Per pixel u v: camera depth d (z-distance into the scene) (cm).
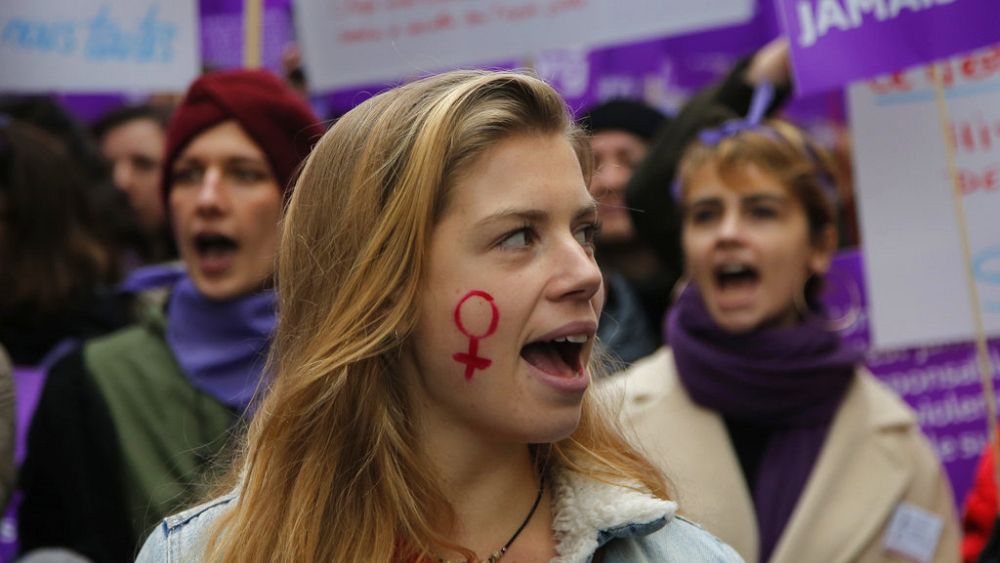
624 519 169
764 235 325
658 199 399
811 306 344
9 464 261
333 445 174
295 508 172
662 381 332
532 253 166
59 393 310
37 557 255
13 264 380
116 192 472
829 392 320
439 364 168
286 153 318
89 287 393
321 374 170
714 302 329
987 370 324
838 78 341
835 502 308
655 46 520
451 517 172
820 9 344
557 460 180
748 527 304
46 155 390
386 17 410
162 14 408
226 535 176
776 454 315
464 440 174
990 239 367
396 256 167
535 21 400
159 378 312
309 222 179
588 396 189
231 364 312
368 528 171
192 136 317
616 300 395
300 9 416
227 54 539
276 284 207
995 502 315
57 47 405
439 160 165
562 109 171
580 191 169
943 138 363
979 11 331
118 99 595
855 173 378
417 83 177
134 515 295
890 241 374
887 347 374
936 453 395
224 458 234
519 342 164
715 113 395
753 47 521
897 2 337
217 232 313
